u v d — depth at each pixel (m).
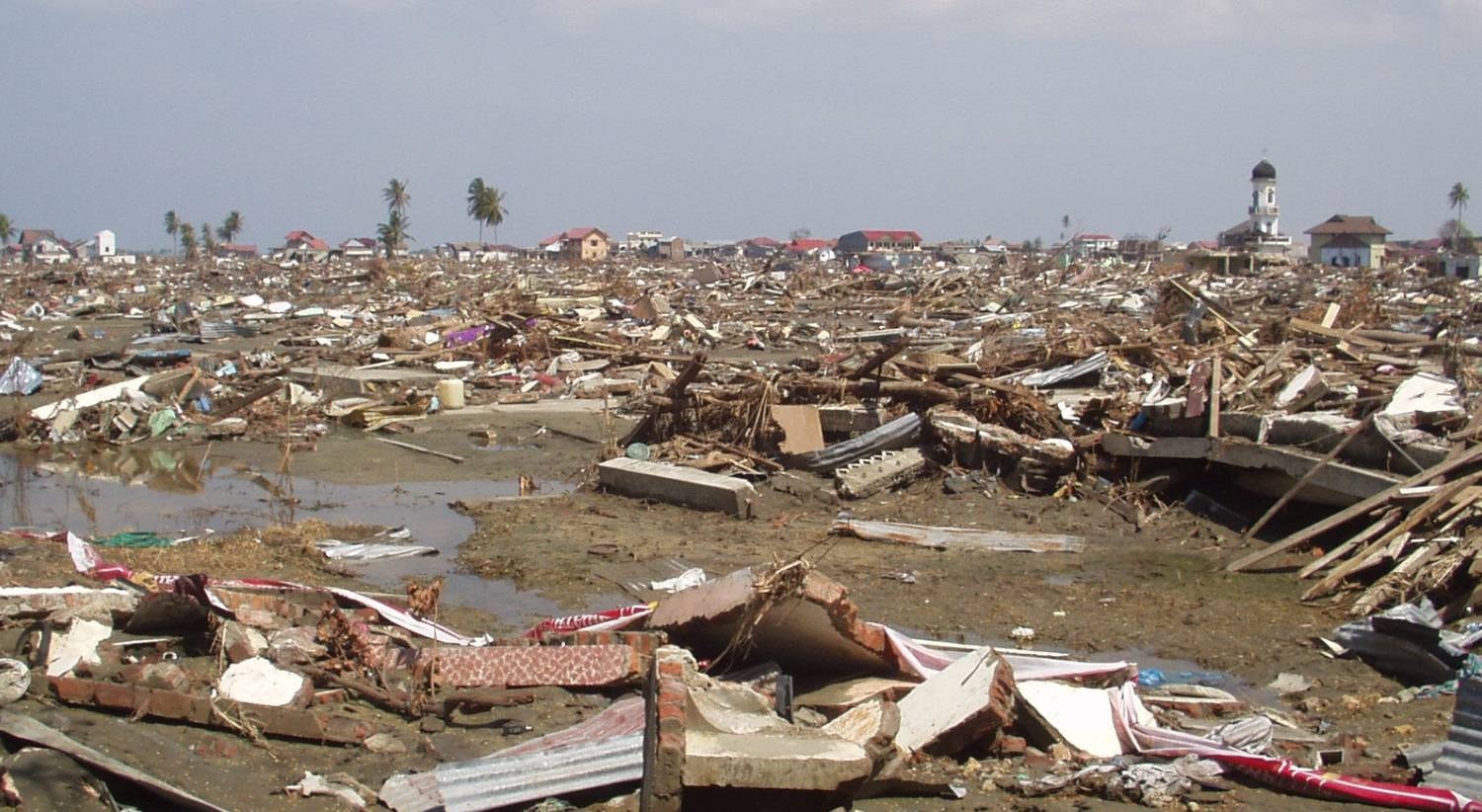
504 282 71.31
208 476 20.62
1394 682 10.31
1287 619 12.09
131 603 10.66
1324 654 10.99
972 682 8.62
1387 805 7.59
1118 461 18.22
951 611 12.46
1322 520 14.88
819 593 9.09
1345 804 7.68
